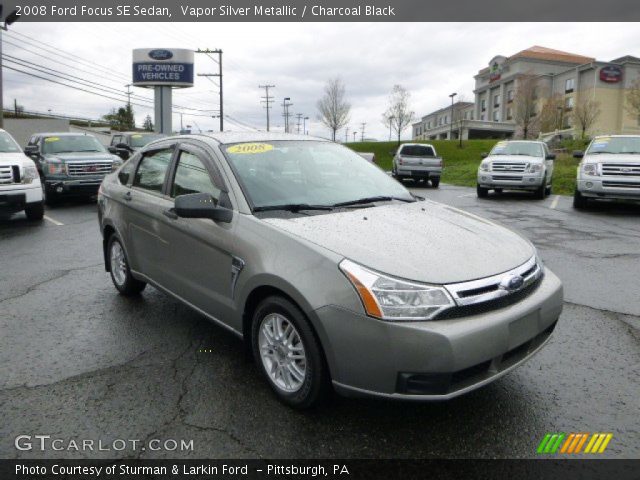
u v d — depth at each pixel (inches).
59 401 127.3
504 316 109.9
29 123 1892.2
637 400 127.6
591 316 185.8
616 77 2418.8
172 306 197.6
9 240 331.3
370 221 134.4
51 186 491.5
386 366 103.6
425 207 156.3
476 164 1327.5
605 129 2440.9
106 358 151.6
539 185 573.9
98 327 175.9
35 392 131.8
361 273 107.1
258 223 130.3
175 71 1823.3
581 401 127.0
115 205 196.1
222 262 137.5
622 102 2426.2
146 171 185.9
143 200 176.9
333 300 108.0
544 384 135.6
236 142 160.2
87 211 467.8
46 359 151.0
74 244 318.0
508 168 582.6
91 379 138.6
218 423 117.6
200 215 134.3
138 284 203.2
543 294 122.4
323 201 148.1
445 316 104.5
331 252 113.4
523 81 2517.2
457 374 105.1
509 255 123.0
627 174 443.5
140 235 179.0
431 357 101.7
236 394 130.2
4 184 378.6
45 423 117.9
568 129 2388.0
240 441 111.0
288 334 122.9
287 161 160.4
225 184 144.4
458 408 123.8
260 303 126.9
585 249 298.8
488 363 109.2
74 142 549.0
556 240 327.0
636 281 231.3
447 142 2404.0
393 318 103.1
